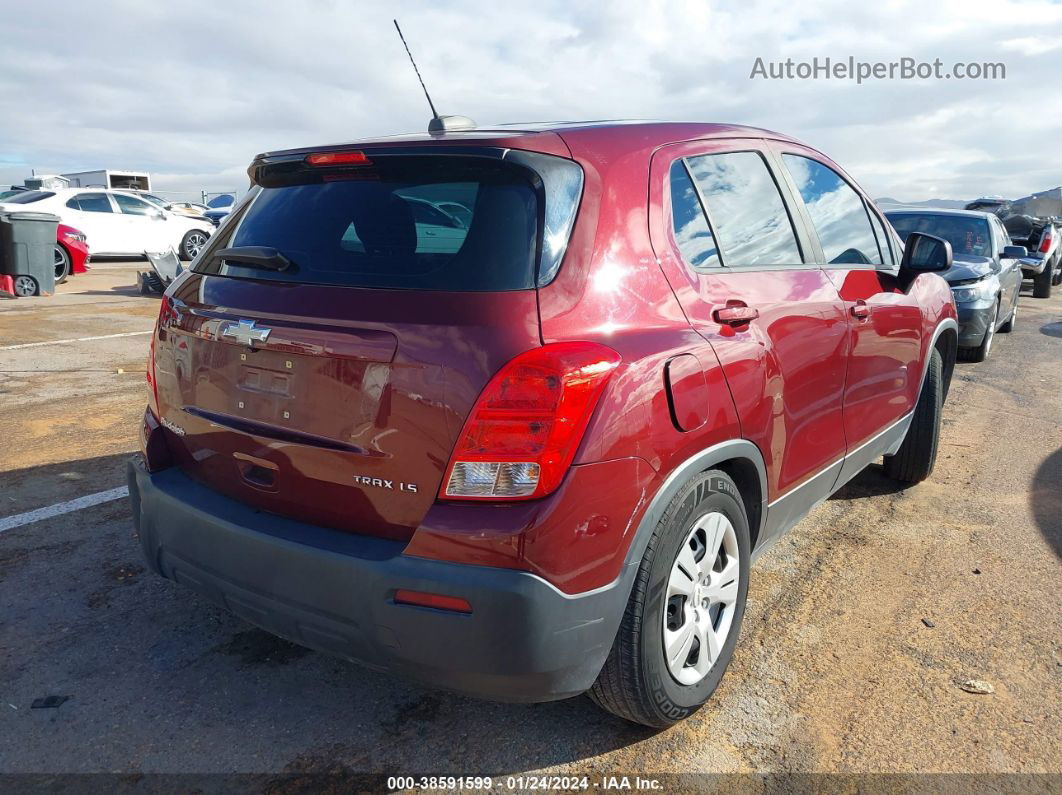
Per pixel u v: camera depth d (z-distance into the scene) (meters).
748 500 2.71
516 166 2.12
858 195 3.78
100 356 7.86
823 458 3.15
